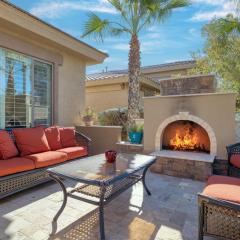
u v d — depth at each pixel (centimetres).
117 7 769
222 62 777
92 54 765
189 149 600
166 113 587
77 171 315
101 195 275
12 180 375
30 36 576
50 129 541
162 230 291
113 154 371
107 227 297
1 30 521
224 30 690
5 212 332
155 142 603
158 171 551
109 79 1021
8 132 467
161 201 382
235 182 288
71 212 335
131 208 355
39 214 328
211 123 532
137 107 792
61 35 626
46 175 437
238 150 475
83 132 740
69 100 739
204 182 486
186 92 585
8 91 547
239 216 230
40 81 637
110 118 938
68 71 730
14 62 559
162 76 1366
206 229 249
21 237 269
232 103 510
